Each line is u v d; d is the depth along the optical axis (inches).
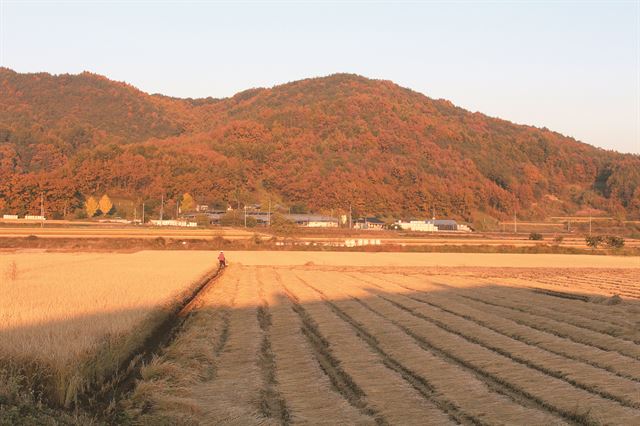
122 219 5093.5
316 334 748.0
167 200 5748.0
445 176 7623.0
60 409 423.2
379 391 482.6
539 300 1114.1
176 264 1775.3
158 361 533.6
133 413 421.4
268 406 454.9
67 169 5935.0
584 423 423.5
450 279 1585.9
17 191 4995.1
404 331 759.7
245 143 7701.8
